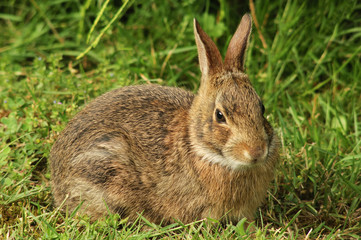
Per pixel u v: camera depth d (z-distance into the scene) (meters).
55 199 9.67
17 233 8.59
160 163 9.12
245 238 8.55
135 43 13.62
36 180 10.30
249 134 8.05
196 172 8.78
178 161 8.95
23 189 9.80
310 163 10.68
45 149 10.39
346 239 9.13
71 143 9.41
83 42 14.59
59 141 9.70
